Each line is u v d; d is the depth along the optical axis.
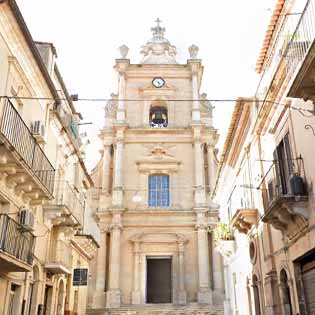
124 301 29.62
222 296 29.38
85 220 23.02
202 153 33.94
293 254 10.82
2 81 11.34
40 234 14.72
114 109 35.50
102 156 34.78
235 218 15.10
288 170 11.05
